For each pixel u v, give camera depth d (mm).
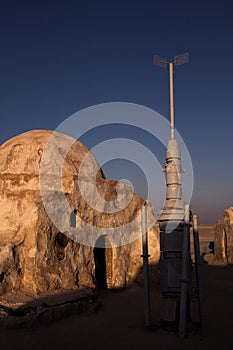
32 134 12945
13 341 7918
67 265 10703
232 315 9969
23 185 11320
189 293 8438
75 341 8023
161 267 8602
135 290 12828
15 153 12039
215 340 7953
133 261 13688
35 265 9961
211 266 19109
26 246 10141
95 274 12844
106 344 7832
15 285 9719
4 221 10844
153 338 8078
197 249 8844
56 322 9078
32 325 8680
